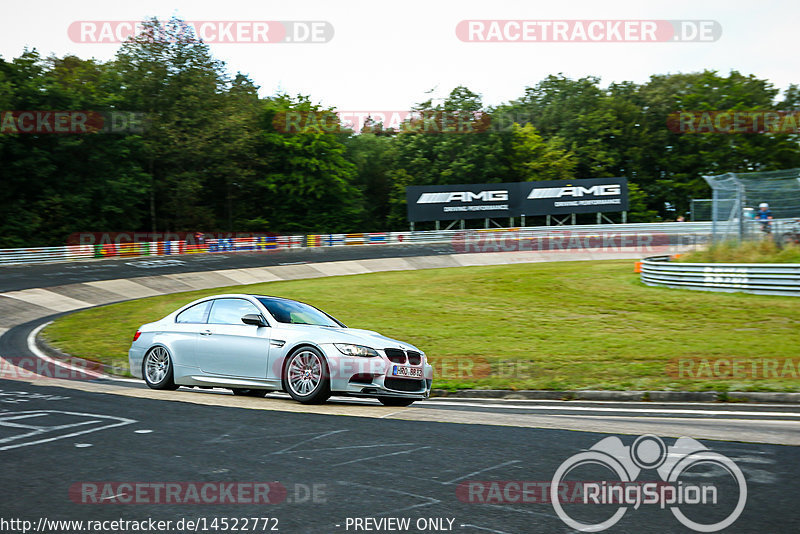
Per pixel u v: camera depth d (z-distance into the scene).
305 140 61.44
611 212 60.06
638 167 72.19
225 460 5.04
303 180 61.41
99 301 26.84
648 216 66.56
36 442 5.57
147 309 22.91
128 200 54.28
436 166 67.44
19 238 49.16
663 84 77.44
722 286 20.89
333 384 7.57
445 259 41.97
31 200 51.72
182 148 57.25
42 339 16.70
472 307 20.95
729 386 9.95
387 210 71.56
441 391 10.55
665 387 10.02
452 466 4.95
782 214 21.75
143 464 4.92
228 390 9.55
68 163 52.28
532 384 10.59
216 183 63.38
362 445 5.56
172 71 59.50
